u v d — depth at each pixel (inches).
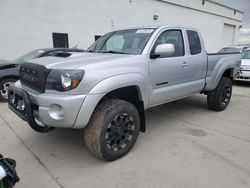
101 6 491.8
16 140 148.7
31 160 124.2
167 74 145.3
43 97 103.3
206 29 852.6
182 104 240.7
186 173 111.3
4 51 378.6
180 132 163.2
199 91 187.3
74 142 146.3
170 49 128.7
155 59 136.3
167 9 660.1
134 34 151.0
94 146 114.1
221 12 903.7
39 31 410.9
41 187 101.7
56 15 426.9
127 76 117.7
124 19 545.3
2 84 239.9
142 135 157.4
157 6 625.9
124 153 125.6
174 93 154.9
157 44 141.0
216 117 198.1
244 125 178.4
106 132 114.7
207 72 185.5
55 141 147.7
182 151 133.6
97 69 108.0
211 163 120.4
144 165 118.5
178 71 153.6
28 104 109.0
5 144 142.9
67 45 454.0
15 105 125.3
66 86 100.9
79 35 467.5
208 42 882.1
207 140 149.4
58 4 425.7
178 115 203.5
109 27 516.7
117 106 116.3
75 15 453.1
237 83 406.9
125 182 104.8
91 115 109.9
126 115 122.2
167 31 151.1
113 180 106.3
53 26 426.6
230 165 118.5
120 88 119.9
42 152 133.1
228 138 152.9
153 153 131.1
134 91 129.1
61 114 102.0
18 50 392.2
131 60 123.8
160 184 103.0
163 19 654.5
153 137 153.9
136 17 572.4
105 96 120.1
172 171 113.0
